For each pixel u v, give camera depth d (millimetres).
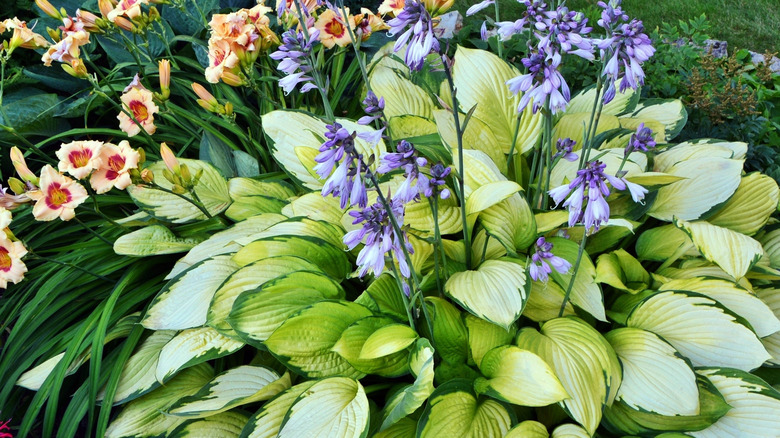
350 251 2697
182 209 2916
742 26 5598
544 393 1949
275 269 2424
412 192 1854
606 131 2934
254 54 2918
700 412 2023
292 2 2996
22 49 3949
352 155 1706
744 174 2738
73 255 2934
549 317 2402
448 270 2496
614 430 2109
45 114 3520
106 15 3070
